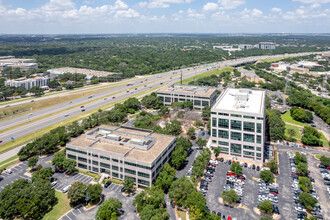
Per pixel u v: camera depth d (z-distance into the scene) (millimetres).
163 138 192250
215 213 135500
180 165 186500
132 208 139375
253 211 137125
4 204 130125
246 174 173875
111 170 167375
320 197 149125
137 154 164875
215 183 163250
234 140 194250
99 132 195000
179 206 141000
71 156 181875
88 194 142375
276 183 163375
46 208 138500
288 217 132625
